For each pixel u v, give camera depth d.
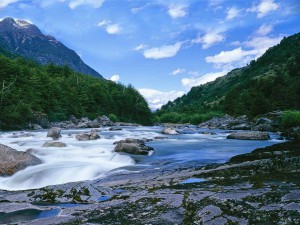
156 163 14.66
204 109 156.62
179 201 6.45
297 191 6.66
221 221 5.14
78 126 57.44
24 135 32.22
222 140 27.84
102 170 12.98
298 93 91.38
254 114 84.75
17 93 60.94
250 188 7.21
